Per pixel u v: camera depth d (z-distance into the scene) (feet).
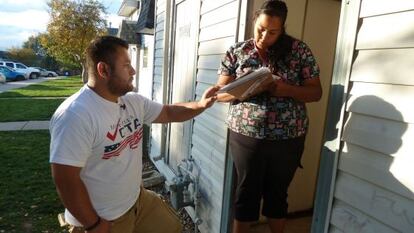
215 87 7.68
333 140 6.20
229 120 7.59
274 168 7.16
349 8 5.87
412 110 4.82
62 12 72.59
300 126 6.98
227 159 9.81
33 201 14.66
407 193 4.88
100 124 5.97
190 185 12.79
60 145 5.57
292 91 6.46
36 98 53.06
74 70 142.31
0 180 16.96
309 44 10.03
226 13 10.12
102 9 75.51
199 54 12.62
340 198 6.06
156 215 7.89
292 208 11.05
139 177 7.16
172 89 16.99
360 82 5.69
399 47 4.99
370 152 5.49
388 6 5.16
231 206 9.74
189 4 14.16
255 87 6.20
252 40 7.19
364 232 5.60
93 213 5.94
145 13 27.22
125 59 6.15
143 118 7.40
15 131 28.78
